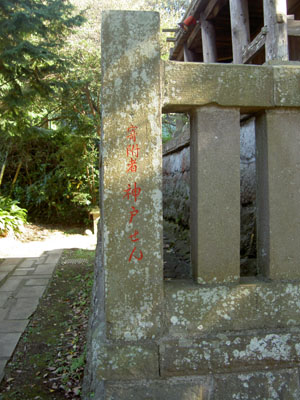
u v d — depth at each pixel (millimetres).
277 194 1629
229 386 1575
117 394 1511
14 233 8477
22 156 10242
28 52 4938
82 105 9523
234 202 1612
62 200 10805
